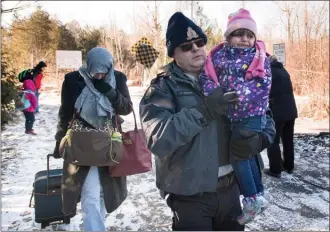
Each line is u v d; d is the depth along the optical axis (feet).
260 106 6.38
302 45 40.68
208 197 6.47
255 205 6.57
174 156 6.18
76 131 8.30
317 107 33.09
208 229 6.46
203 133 6.20
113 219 11.75
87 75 8.67
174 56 6.52
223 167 6.61
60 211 10.69
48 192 10.37
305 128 27.66
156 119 5.90
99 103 8.39
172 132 5.69
